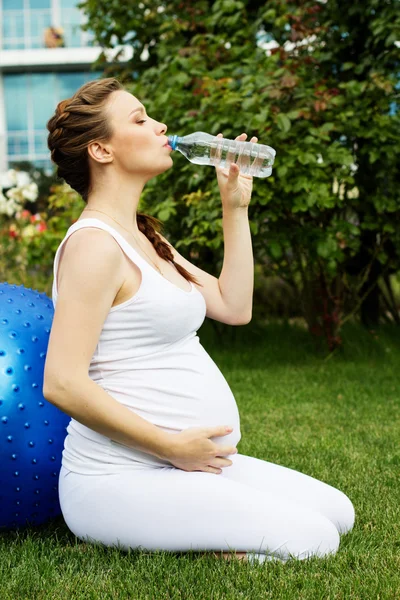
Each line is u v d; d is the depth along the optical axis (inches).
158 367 75.0
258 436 135.9
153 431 70.7
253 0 243.3
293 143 192.9
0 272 265.6
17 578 72.6
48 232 255.6
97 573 72.8
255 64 202.5
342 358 218.4
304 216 207.2
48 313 88.6
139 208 213.3
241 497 72.3
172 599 67.2
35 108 840.9
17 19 830.5
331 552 75.2
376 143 197.6
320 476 109.3
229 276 88.4
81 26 265.6
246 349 235.0
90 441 74.1
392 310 258.8
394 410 157.5
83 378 67.9
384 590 68.7
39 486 82.5
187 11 232.8
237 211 87.7
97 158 74.8
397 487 104.2
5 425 79.4
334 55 222.7
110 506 73.3
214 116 189.0
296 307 286.4
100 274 68.9
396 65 215.6
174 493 72.0
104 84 75.9
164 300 73.0
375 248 221.3
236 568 72.2
